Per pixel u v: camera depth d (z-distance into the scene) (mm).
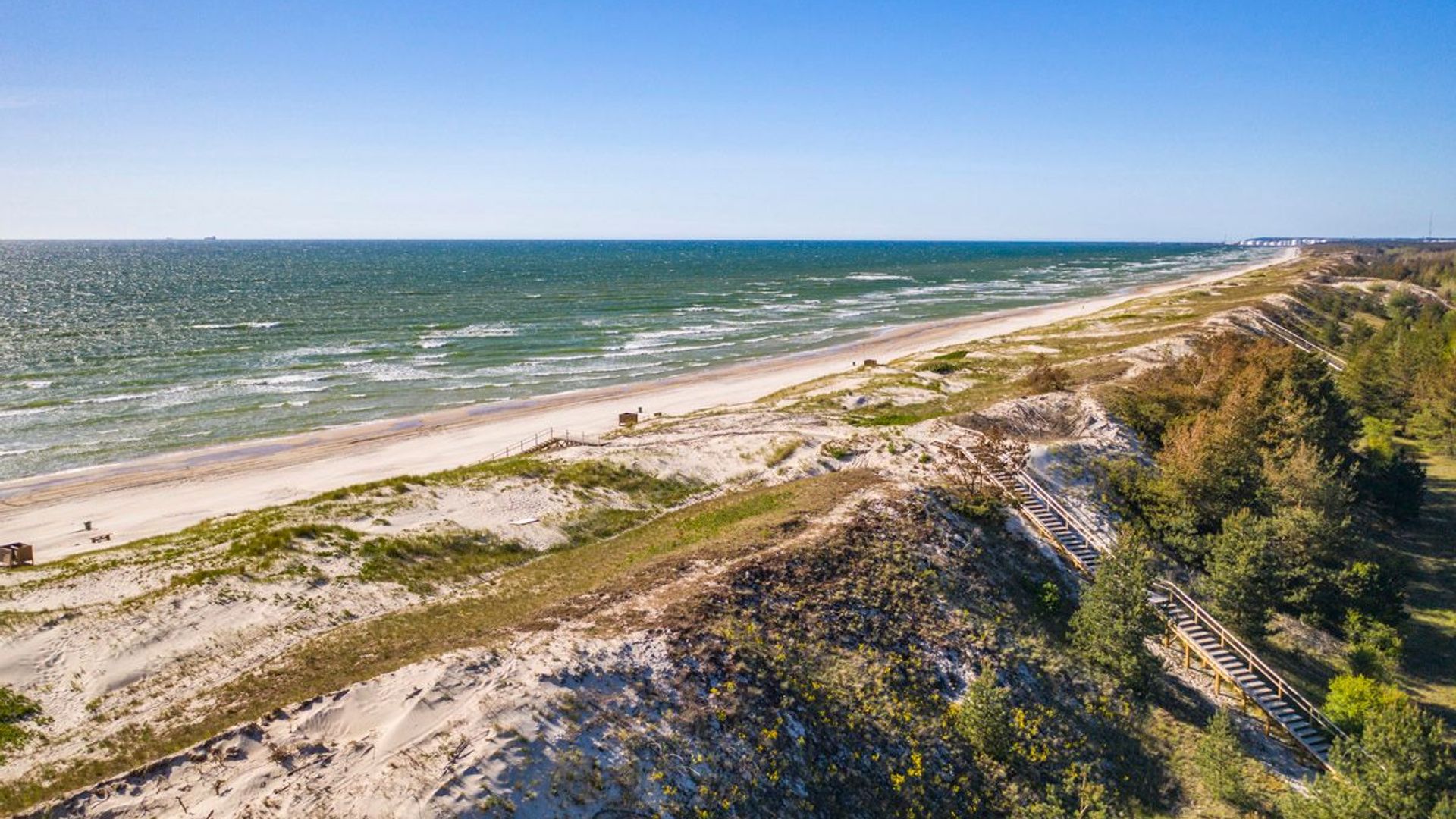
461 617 27656
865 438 45000
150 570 29453
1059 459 40469
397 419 66812
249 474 52719
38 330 111000
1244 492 37594
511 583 30922
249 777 17625
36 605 26578
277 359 91875
